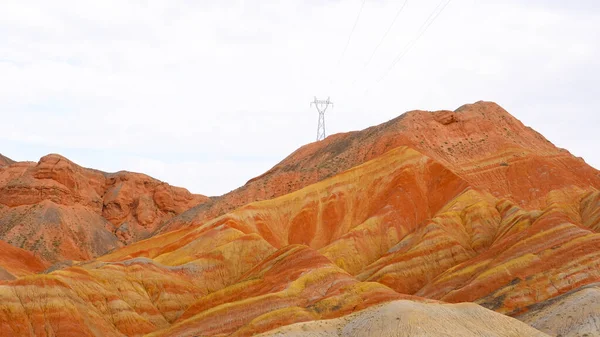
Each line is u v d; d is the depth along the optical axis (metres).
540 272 122.44
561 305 99.88
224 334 112.69
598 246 124.25
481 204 164.00
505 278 123.75
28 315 118.56
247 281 132.62
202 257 159.25
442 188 182.12
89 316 125.12
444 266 146.00
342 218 184.25
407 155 193.25
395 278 143.75
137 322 131.50
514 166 194.00
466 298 123.25
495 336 79.69
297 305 117.12
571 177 190.62
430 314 80.69
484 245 150.75
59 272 131.75
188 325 119.50
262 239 164.75
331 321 85.38
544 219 137.75
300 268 129.50
